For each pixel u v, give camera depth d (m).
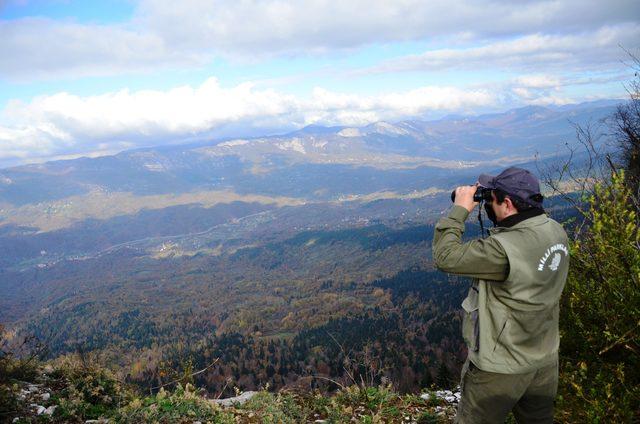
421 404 4.58
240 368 83.81
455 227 2.41
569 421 3.05
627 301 3.06
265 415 4.27
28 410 4.18
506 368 2.25
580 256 3.33
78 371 5.02
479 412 2.38
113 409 4.37
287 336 127.44
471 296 2.47
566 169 3.49
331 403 4.62
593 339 3.24
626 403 2.80
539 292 2.21
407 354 62.81
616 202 3.13
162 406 4.35
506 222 2.35
